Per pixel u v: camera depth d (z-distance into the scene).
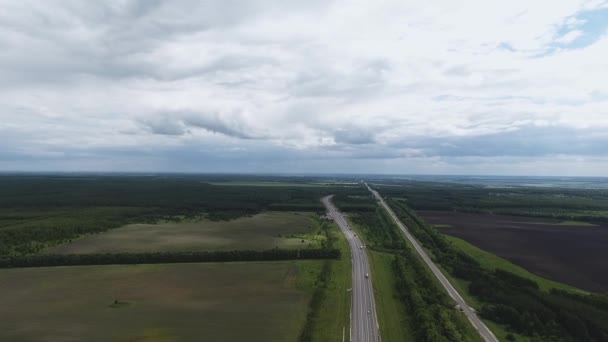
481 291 135.25
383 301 127.81
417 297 122.38
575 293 137.38
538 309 118.25
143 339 99.62
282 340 99.25
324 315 115.00
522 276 156.38
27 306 120.75
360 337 101.81
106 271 157.62
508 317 114.19
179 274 153.88
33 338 100.00
